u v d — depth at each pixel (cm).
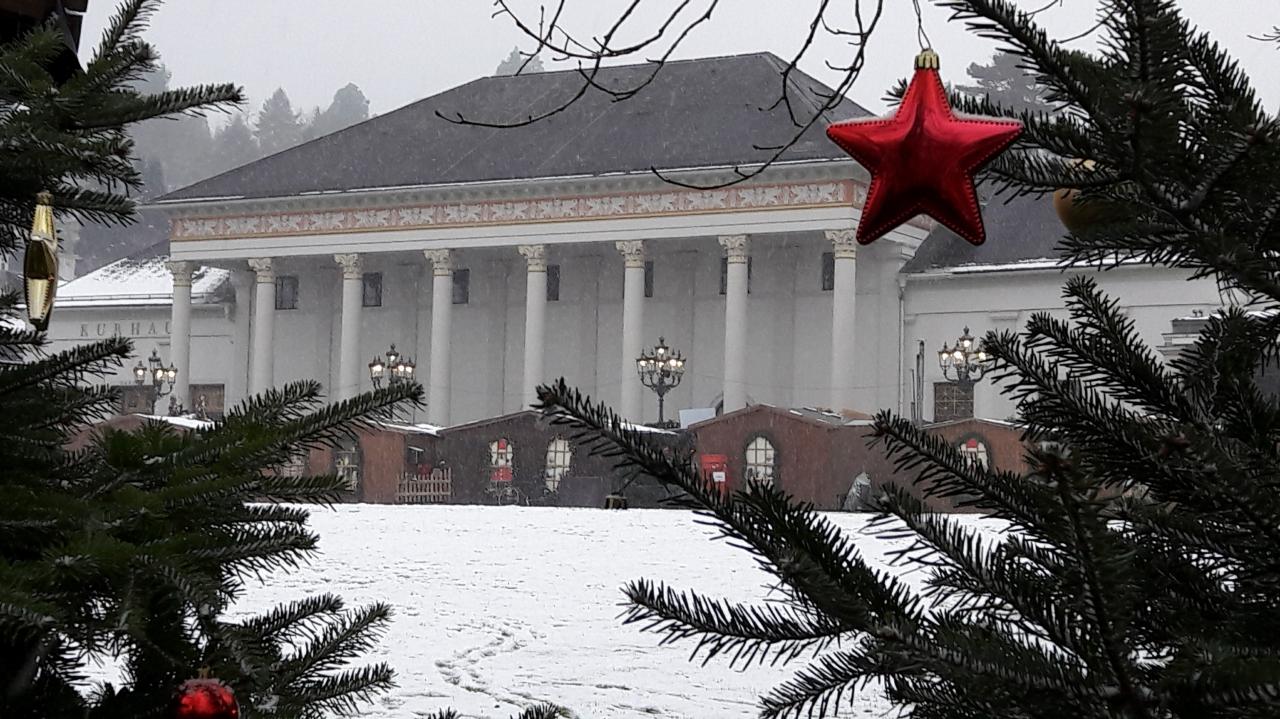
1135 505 288
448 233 7881
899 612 252
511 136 8075
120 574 291
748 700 880
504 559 1900
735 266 7288
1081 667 236
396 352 7938
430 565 1802
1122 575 214
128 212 376
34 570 283
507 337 8350
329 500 348
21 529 310
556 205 7681
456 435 5984
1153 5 245
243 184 8331
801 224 7150
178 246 8406
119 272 9250
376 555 1925
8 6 529
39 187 364
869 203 298
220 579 345
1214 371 301
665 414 7838
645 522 2675
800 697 271
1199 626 276
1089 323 301
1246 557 282
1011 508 287
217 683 270
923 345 6831
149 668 319
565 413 238
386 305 8575
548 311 8181
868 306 7444
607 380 8044
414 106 8531
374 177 8100
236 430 348
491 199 7806
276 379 8744
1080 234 277
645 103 7900
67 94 363
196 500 328
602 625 1242
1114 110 254
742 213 7262
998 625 268
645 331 7950
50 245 337
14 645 306
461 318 8438
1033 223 7331
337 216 8138
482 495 5928
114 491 330
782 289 7725
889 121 296
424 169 8044
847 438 5759
